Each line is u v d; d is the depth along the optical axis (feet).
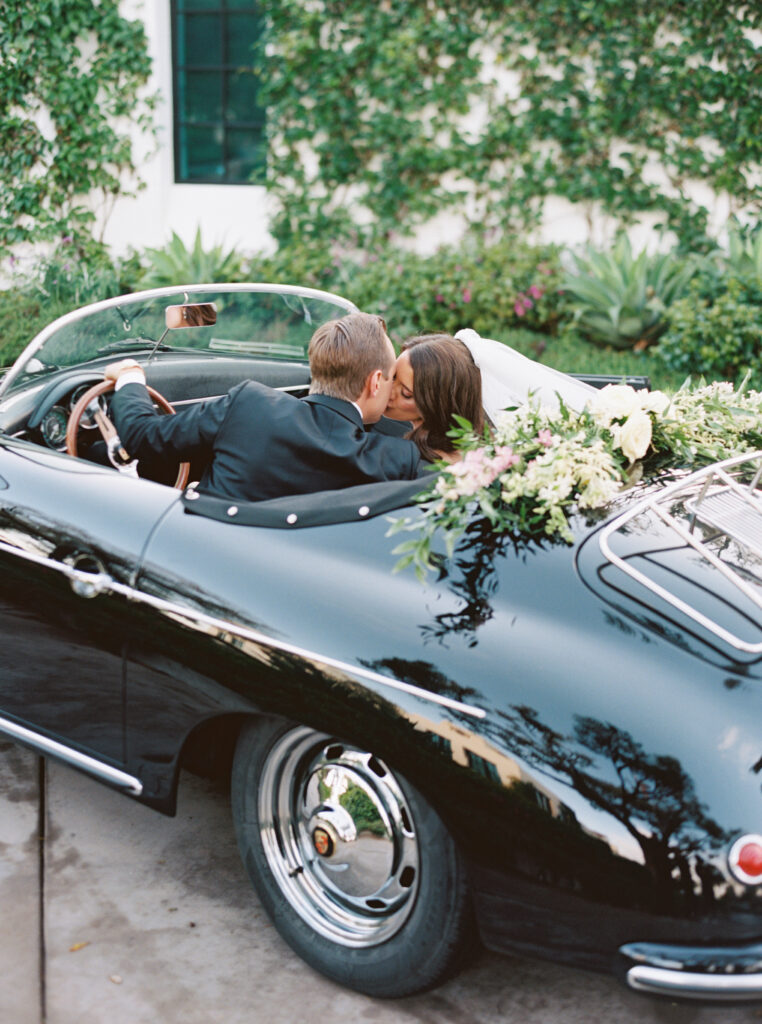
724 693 5.89
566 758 5.74
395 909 6.87
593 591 6.45
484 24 29.43
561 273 29.01
